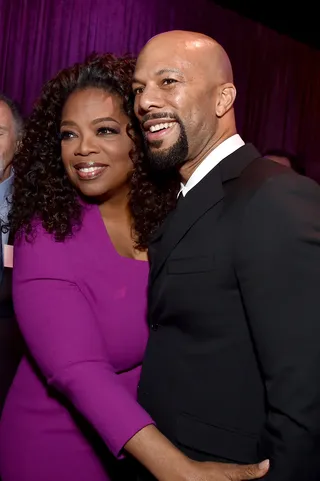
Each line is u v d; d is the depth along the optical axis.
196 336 1.21
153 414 1.28
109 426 1.21
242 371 1.16
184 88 1.27
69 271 1.39
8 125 2.05
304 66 7.25
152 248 1.36
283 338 1.04
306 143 7.35
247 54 6.65
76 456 1.44
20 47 5.14
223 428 1.17
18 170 1.50
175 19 6.09
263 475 1.06
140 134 1.48
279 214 1.08
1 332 1.85
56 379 1.28
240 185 1.19
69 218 1.44
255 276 1.08
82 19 5.52
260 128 6.88
